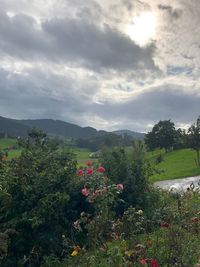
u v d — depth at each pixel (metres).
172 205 12.37
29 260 9.59
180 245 8.62
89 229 9.55
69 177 11.23
